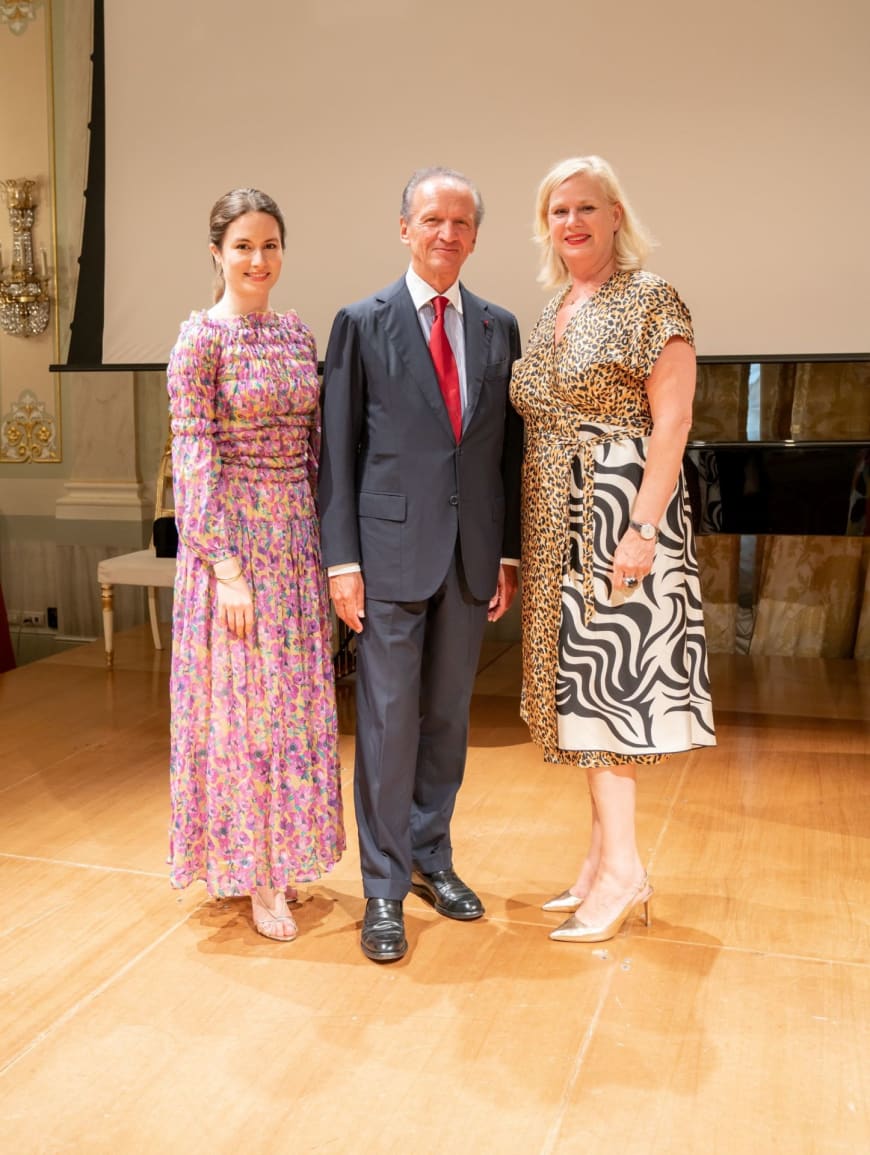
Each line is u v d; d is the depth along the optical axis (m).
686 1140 1.88
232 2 5.09
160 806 3.50
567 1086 2.03
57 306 6.01
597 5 4.70
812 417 5.34
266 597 2.49
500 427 2.57
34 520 6.21
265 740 2.51
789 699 4.73
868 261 4.59
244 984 2.39
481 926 2.66
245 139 5.16
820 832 3.25
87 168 5.80
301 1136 1.90
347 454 2.50
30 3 5.82
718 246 4.71
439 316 2.49
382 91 4.96
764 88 4.58
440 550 2.50
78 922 2.70
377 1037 2.18
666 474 2.36
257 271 2.44
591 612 2.44
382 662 2.52
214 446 2.45
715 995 2.34
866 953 2.53
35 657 6.32
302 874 2.56
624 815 2.55
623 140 4.75
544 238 2.53
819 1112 1.96
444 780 2.73
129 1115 1.95
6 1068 2.09
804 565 5.50
